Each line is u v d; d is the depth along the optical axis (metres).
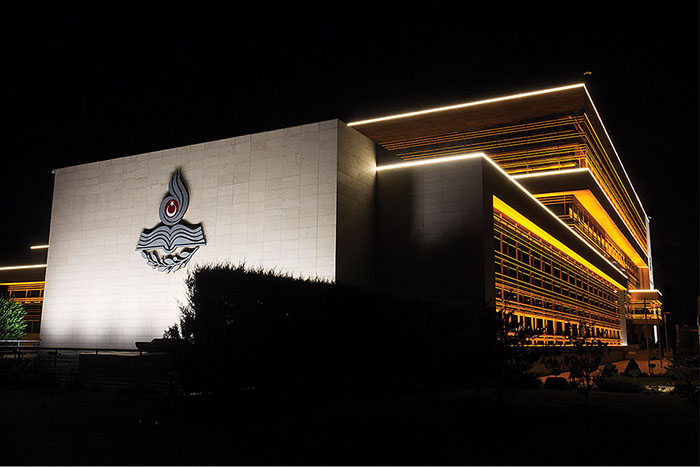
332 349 17.11
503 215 40.69
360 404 17.58
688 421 14.82
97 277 42.75
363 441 11.39
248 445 11.10
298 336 16.00
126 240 42.16
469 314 19.97
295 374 16.05
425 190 37.06
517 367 18.33
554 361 20.05
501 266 38.94
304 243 35.09
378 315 19.02
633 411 16.78
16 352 28.56
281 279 16.17
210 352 14.76
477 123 66.56
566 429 13.41
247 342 14.73
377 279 37.19
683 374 25.14
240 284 15.18
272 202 36.78
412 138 68.81
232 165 38.91
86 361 25.88
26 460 9.91
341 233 34.75
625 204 94.62
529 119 64.50
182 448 10.86
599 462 10.11
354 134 37.47
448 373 20.36
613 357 65.19
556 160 62.09
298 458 10.12
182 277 39.09
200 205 39.44
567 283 55.69
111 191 43.69
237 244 37.41
